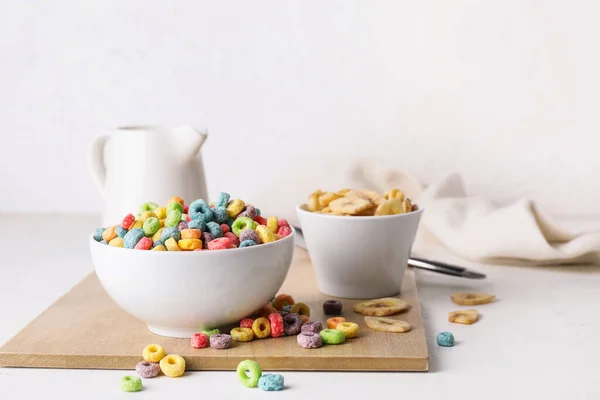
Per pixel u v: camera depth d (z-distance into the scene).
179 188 1.21
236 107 1.68
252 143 1.69
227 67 1.67
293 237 0.95
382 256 1.09
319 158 1.69
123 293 0.89
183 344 0.90
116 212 1.22
